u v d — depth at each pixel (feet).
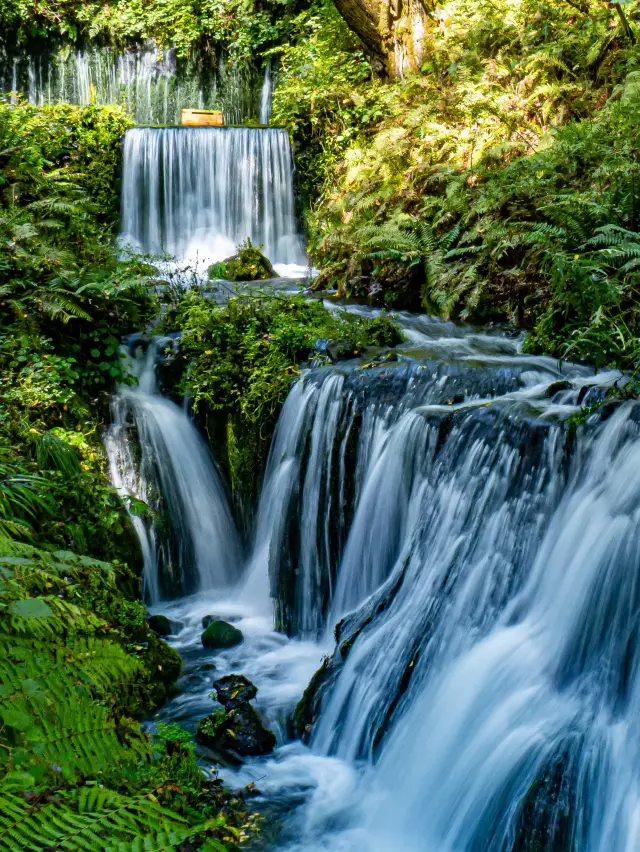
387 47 42.39
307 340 24.79
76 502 19.16
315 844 12.97
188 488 23.66
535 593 14.89
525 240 24.94
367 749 14.93
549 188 27.89
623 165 24.53
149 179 43.37
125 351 25.17
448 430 18.13
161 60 59.82
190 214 43.68
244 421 23.80
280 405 23.11
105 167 42.65
